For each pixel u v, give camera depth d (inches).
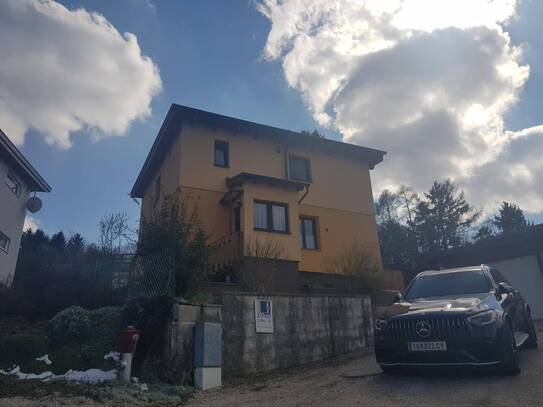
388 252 1601.9
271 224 687.1
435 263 865.5
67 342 374.3
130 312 390.6
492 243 768.3
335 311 462.6
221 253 655.8
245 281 559.5
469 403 227.1
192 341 353.4
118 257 526.9
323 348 436.8
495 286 325.7
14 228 807.1
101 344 375.2
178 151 738.8
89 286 488.1
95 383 311.7
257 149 795.4
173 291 370.3
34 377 319.6
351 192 876.6
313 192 832.9
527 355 343.6
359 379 312.8
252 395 302.8
